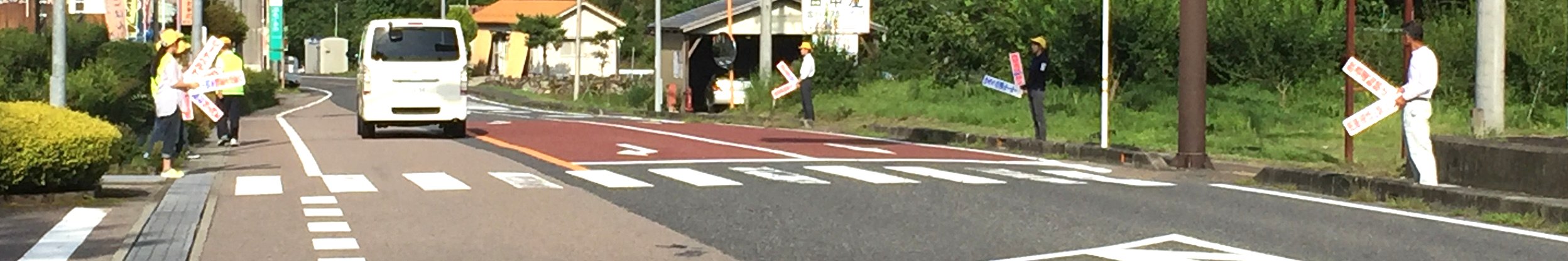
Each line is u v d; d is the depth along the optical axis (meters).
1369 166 18.00
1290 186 15.54
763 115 33.47
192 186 14.79
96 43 23.75
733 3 44.44
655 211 12.73
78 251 10.01
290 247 10.41
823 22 39.88
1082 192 14.50
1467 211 12.95
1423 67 14.33
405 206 13.14
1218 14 34.03
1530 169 13.49
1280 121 26.88
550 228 11.49
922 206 13.08
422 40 25.55
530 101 52.94
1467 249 10.45
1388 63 32.72
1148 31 33.72
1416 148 14.43
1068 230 11.44
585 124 30.50
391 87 25.28
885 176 16.47
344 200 13.66
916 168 17.83
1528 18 30.62
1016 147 22.39
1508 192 13.52
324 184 15.35
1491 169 14.14
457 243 10.60
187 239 10.62
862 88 38.09
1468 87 30.39
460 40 25.78
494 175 16.50
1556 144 16.38
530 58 85.38
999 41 37.91
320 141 23.98
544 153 20.38
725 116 33.53
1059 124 27.56
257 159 19.50
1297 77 33.28
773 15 42.31
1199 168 18.39
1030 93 22.52
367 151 20.94
